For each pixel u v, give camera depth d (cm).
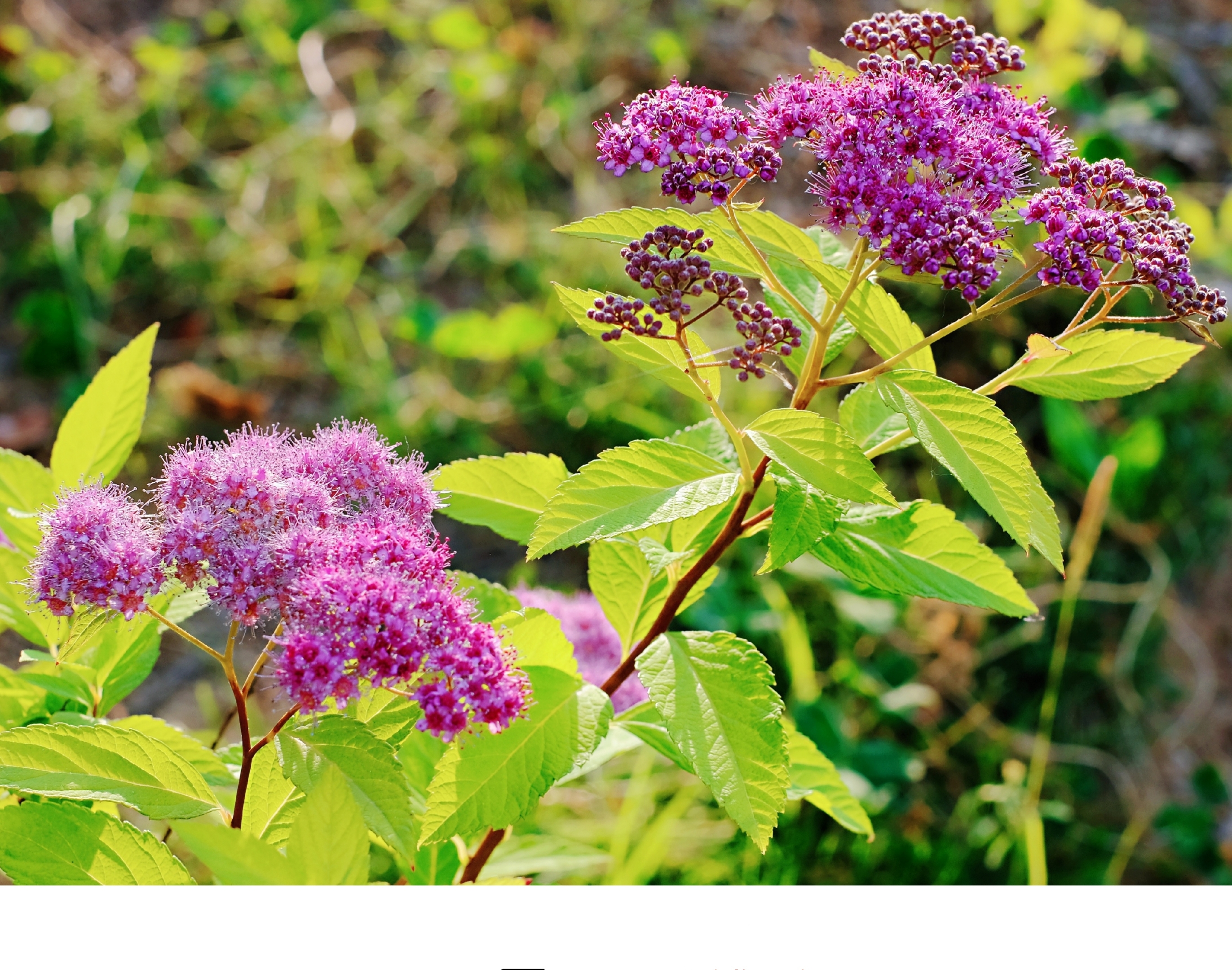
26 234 140
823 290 77
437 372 133
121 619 74
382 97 164
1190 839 111
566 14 172
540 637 74
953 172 71
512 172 154
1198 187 159
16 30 157
